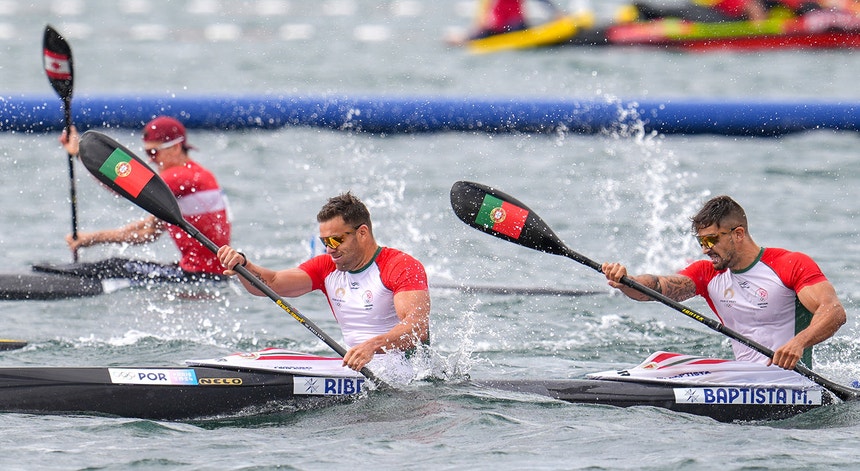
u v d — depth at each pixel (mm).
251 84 80312
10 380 21734
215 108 55719
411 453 19219
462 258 37594
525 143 54906
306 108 56594
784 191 46000
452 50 105625
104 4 166625
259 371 22391
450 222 42094
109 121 54531
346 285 23234
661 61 95312
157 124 33312
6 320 30422
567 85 79938
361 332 23219
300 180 48812
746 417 22219
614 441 19875
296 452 19234
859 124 55094
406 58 98688
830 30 101438
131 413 21594
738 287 22953
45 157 51625
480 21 109375
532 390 22922
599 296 33344
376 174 49406
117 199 45969
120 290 33531
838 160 50906
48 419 21109
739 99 55125
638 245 38750
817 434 20484
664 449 19375
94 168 24203
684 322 30781
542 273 36031
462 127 56094
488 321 30594
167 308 31797
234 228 41750
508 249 38781
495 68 90438
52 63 33812
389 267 22781
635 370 23219
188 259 34469
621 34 103938
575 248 38344
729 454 19031
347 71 88812
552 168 50062
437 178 48594
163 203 23812
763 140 55031
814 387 22562
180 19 144750
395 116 55938
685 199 44938
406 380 23328
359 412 21719
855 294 32344
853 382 23766
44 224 42094
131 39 117125
